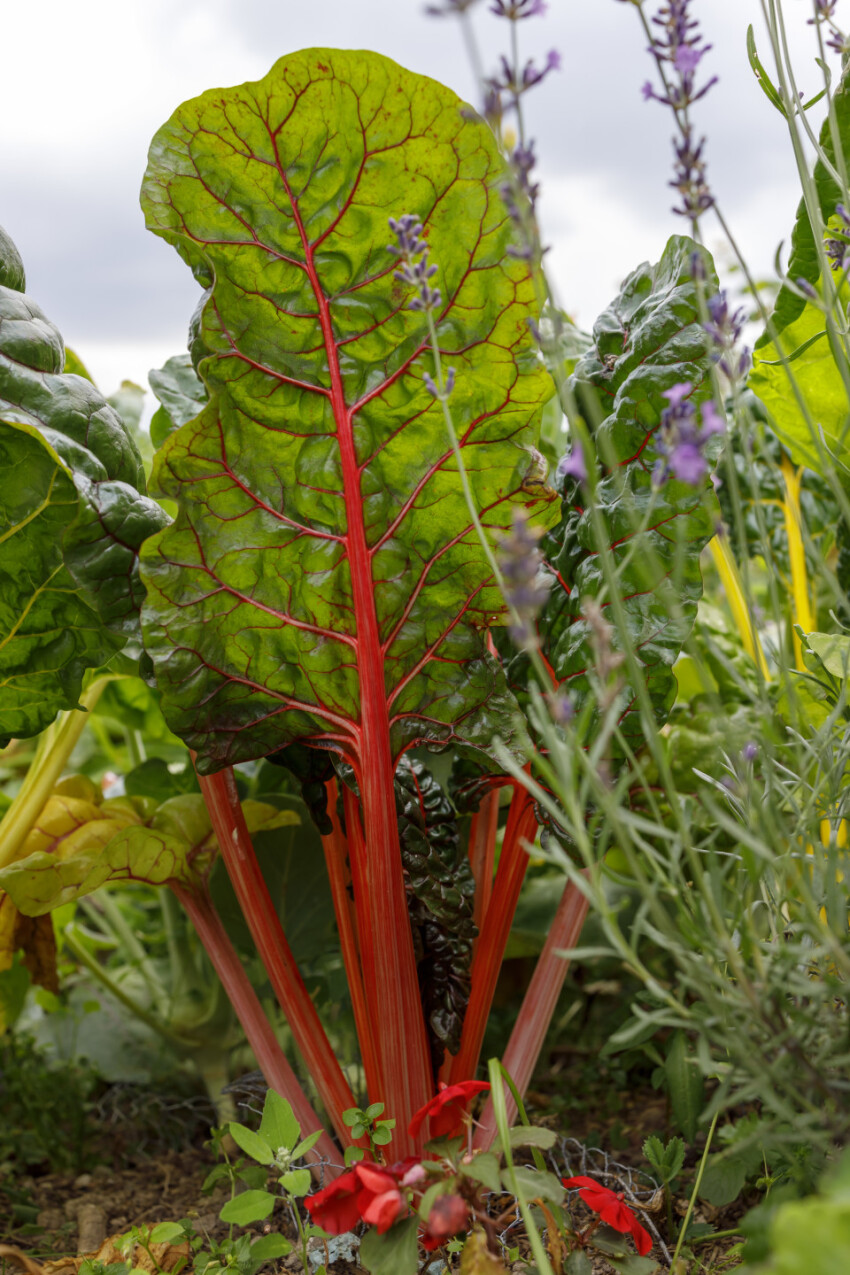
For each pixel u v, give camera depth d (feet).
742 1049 2.44
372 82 3.43
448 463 3.87
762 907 3.75
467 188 3.57
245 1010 4.58
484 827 5.03
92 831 5.14
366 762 3.96
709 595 6.79
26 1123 6.16
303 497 3.85
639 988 6.16
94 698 5.30
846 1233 1.84
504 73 2.35
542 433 7.07
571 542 4.33
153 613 3.80
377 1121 3.65
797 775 3.35
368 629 3.92
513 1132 3.14
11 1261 3.82
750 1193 4.29
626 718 4.00
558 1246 3.24
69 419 3.97
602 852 2.38
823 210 4.50
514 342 3.69
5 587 4.24
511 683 4.48
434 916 4.17
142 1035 7.00
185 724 3.97
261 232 3.66
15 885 4.46
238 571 3.85
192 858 4.79
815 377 4.83
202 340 3.72
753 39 3.66
